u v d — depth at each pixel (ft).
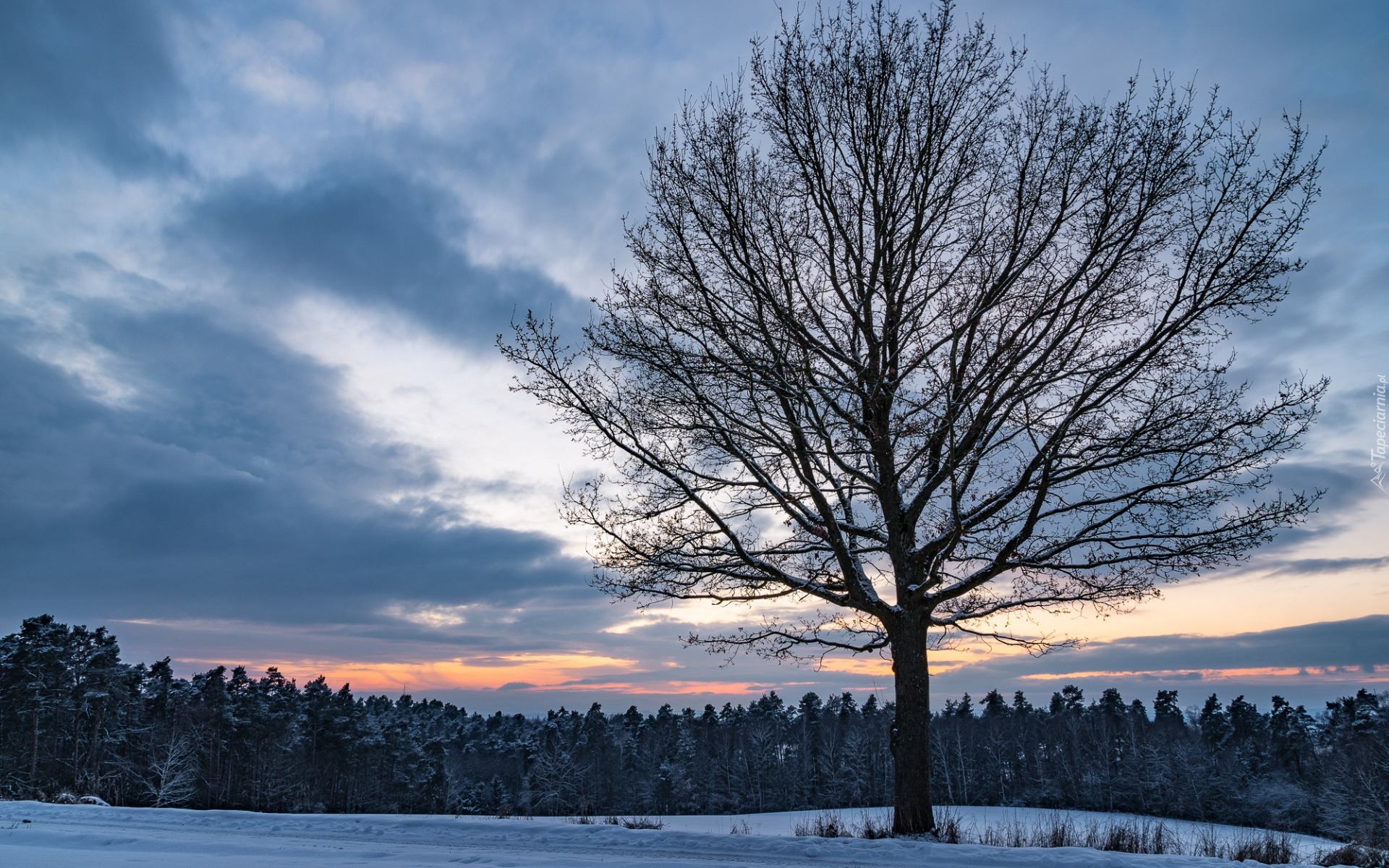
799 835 38.70
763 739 252.21
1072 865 27.30
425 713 403.95
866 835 38.01
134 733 175.42
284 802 198.80
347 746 217.97
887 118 40.81
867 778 230.27
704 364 41.04
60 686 151.84
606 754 276.00
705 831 35.45
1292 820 178.19
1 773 130.11
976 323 40.63
